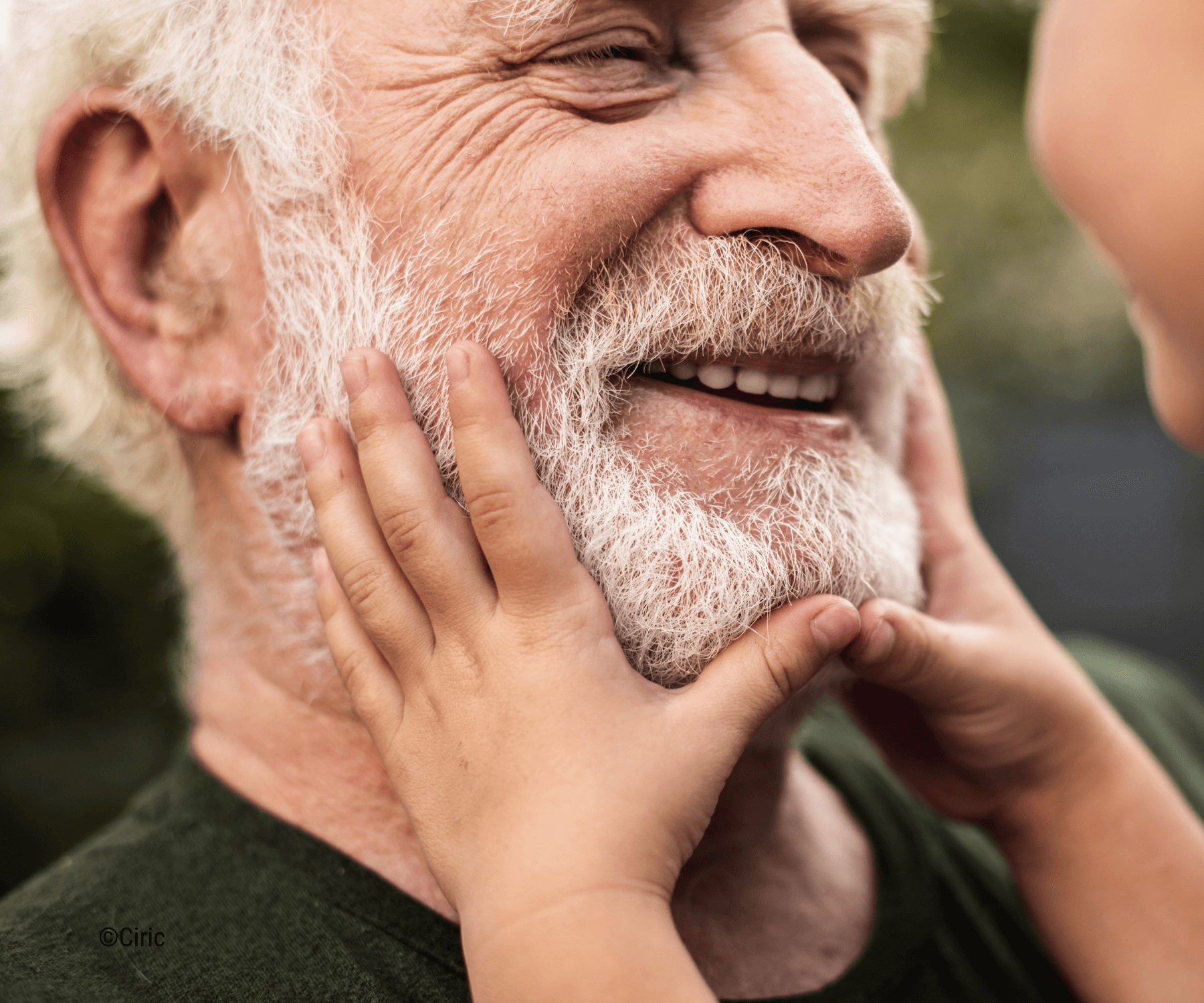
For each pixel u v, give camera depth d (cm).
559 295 95
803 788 134
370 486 95
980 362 415
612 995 80
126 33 108
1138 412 628
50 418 157
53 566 226
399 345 99
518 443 91
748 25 100
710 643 95
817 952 114
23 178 127
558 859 84
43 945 98
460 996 98
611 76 97
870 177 93
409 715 94
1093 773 121
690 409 100
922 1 122
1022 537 645
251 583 117
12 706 223
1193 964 113
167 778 126
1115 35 108
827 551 98
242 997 95
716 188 95
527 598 90
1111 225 113
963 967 120
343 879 104
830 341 102
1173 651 582
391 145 98
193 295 111
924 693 111
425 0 97
